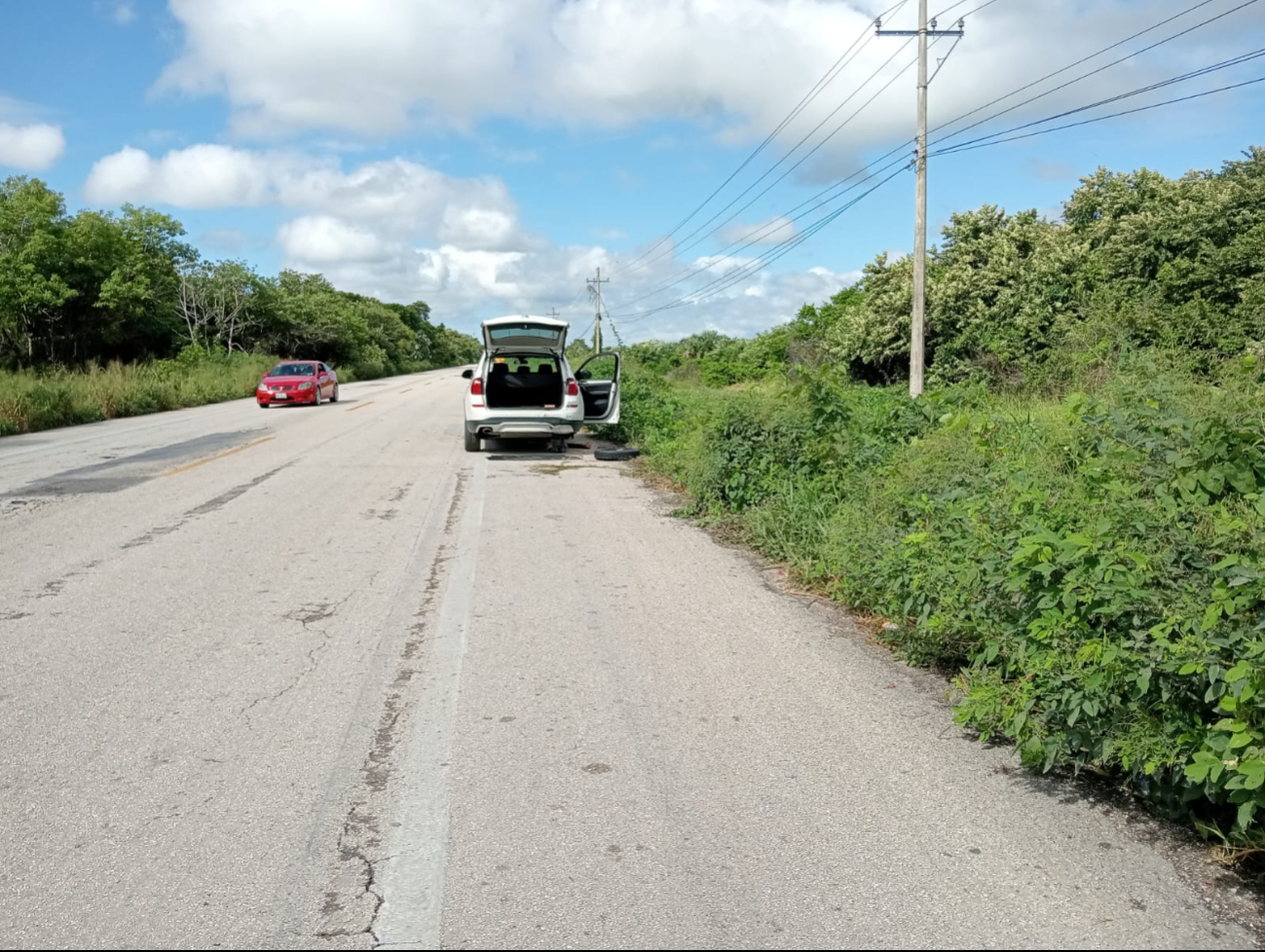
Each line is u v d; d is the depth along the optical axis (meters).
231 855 3.33
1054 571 4.07
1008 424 7.34
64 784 3.88
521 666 5.32
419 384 52.94
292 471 13.61
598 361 29.77
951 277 24.36
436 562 7.94
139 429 21.08
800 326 41.72
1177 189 19.41
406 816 3.60
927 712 4.67
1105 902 3.03
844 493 8.76
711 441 10.60
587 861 3.27
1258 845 3.23
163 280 49.09
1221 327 13.41
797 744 4.27
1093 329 9.06
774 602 6.74
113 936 2.86
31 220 39.34
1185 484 4.13
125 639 5.80
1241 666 3.13
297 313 64.31
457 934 2.87
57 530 9.20
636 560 8.09
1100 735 3.73
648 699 4.82
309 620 6.21
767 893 3.08
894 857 3.30
